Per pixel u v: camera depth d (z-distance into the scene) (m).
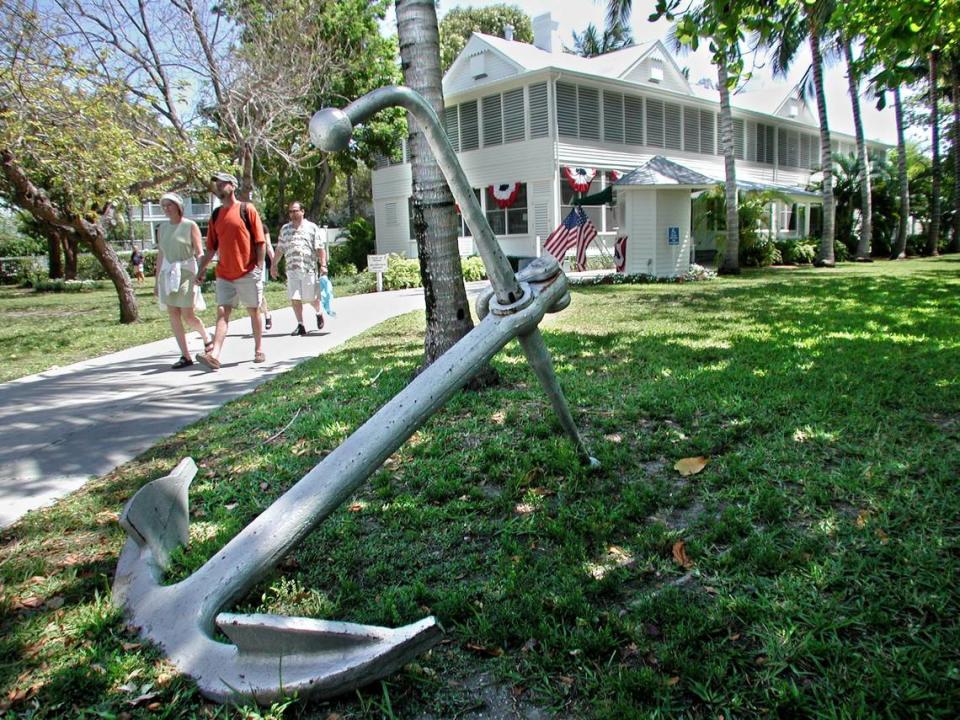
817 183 30.86
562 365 6.29
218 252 7.04
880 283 14.41
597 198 18.03
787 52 21.72
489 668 2.11
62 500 3.62
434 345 5.51
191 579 2.21
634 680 1.98
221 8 16.77
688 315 9.66
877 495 3.16
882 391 4.87
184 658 2.02
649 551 2.78
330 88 22.23
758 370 5.73
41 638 2.29
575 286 16.06
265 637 1.84
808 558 2.63
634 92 24.50
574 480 3.49
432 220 5.33
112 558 2.92
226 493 3.58
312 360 7.30
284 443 4.41
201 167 14.98
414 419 2.30
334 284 20.14
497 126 23.81
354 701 1.95
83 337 10.39
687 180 16.58
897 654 2.05
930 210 33.66
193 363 7.41
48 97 9.98
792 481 3.38
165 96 15.52
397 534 3.02
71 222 11.52
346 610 2.43
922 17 5.08
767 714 1.87
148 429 4.95
